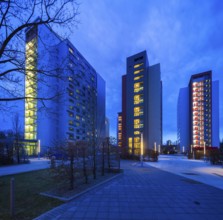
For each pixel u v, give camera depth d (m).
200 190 8.85
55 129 57.81
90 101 32.84
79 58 62.06
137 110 64.44
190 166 22.33
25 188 8.76
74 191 7.95
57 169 8.55
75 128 63.16
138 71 66.06
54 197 7.05
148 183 10.46
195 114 84.75
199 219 5.33
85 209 6.00
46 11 5.55
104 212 5.77
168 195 7.87
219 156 25.84
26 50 6.27
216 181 11.41
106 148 15.59
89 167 13.20
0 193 8.00
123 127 70.00
